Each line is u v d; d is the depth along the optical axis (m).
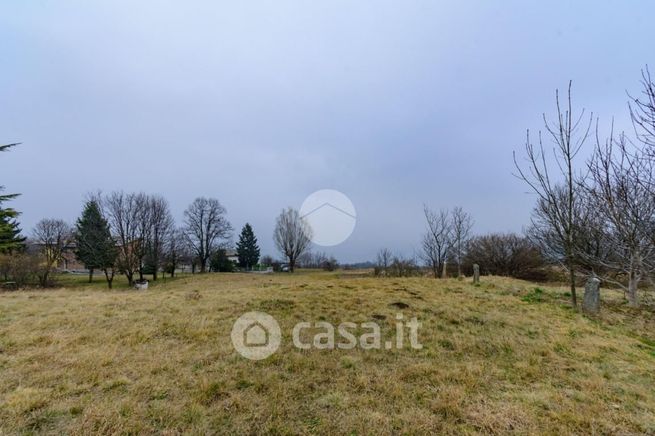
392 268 21.12
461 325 5.86
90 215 26.58
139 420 2.87
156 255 28.30
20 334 5.20
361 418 2.94
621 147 6.40
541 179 7.29
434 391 3.45
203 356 4.34
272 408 3.09
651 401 3.22
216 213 40.16
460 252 21.41
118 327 5.59
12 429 2.73
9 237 20.41
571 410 3.03
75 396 3.28
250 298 8.02
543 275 19.22
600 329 5.77
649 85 4.80
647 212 6.61
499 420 2.86
